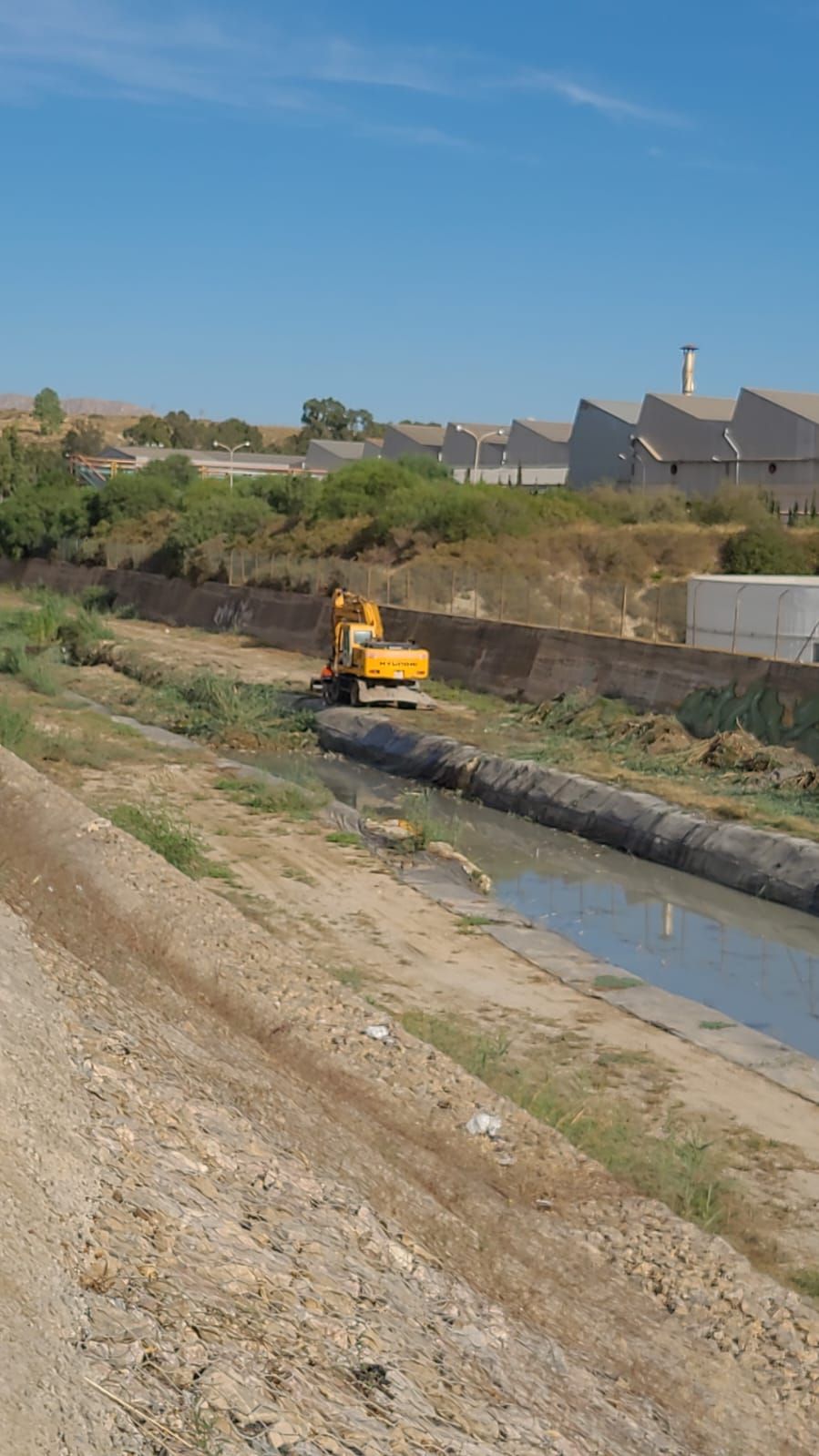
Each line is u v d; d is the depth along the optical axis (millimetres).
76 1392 5480
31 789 21344
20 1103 7758
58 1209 6895
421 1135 12664
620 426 77375
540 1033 18203
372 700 43125
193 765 35219
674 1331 10109
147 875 18859
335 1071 13672
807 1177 14344
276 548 73812
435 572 60656
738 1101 16359
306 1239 8188
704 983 21719
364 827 30094
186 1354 6172
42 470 137750
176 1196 7801
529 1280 9984
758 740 35188
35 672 50000
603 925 24766
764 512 62750
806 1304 11023
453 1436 6730
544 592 57719
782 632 39219
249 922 18266
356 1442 6160
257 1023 14445
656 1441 8211
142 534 86812
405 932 22422
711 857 28016
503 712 43125
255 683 50625
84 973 11750
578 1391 8422
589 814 31641
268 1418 5961
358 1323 7434
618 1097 16156
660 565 59250
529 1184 12258
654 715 38750
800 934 24422
